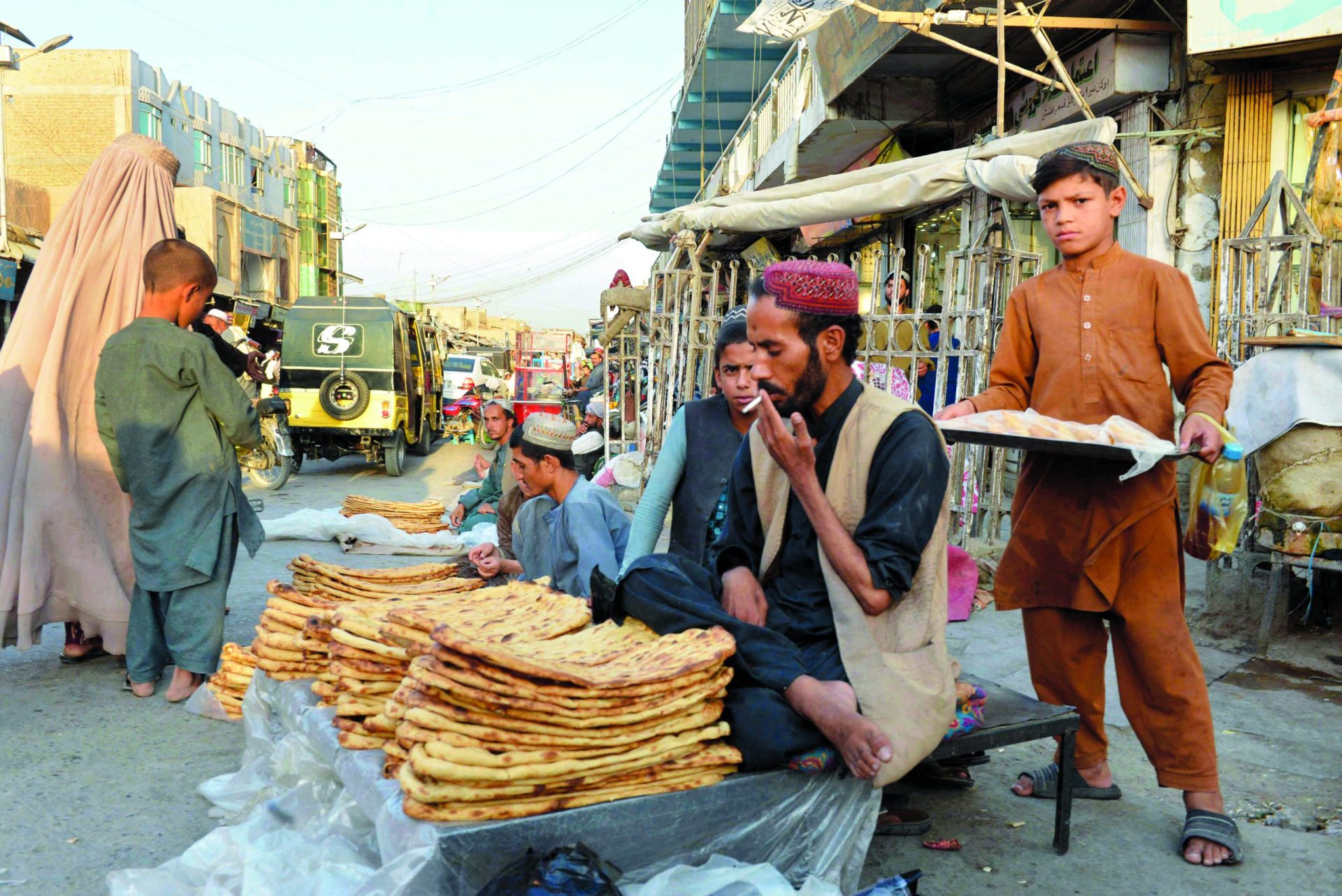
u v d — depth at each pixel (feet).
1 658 15.20
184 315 13.83
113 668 14.79
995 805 10.36
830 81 35.19
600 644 7.94
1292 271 22.80
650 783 7.05
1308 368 14.53
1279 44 22.68
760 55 55.77
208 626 13.21
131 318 14.46
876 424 7.63
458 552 25.59
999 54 23.79
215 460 13.20
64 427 13.92
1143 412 9.41
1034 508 9.93
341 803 7.79
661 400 31.89
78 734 12.01
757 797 7.39
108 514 14.16
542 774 6.55
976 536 21.65
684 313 31.60
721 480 10.53
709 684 7.36
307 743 8.50
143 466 12.84
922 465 7.47
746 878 6.98
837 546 7.44
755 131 54.75
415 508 27.71
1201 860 9.00
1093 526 9.45
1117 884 8.61
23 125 100.58
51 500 13.75
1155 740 9.50
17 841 9.16
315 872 7.02
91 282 14.26
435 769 6.28
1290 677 14.56
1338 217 19.20
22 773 10.76
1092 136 19.26
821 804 7.60
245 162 128.06
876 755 6.96
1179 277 9.43
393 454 45.09
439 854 6.24
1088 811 10.21
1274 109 24.56
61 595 13.98
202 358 13.10
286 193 143.23
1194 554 9.67
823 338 7.48
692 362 29.43
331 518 26.25
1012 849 9.29
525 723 6.57
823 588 8.04
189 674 13.28
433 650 6.65
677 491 10.96
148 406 12.84
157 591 13.00
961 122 36.83
